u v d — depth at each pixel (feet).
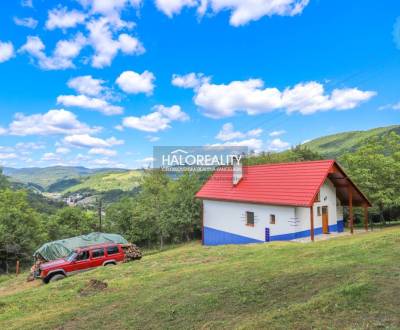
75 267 51.93
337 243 47.98
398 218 107.04
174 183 130.93
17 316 28.94
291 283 25.70
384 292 20.42
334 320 17.39
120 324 22.88
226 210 91.56
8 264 101.81
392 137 94.22
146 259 54.95
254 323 18.38
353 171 88.07
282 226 72.33
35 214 119.14
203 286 29.25
